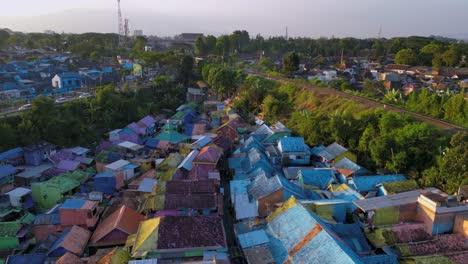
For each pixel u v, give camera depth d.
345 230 31.17
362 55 178.00
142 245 28.88
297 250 27.69
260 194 38.09
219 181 44.84
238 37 184.50
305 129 59.22
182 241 29.28
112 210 38.28
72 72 98.56
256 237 30.45
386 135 46.12
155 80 98.94
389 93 72.56
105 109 72.88
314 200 36.91
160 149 59.06
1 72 91.56
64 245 30.75
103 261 28.42
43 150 50.94
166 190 38.62
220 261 27.83
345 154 48.78
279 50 185.25
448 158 38.03
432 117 56.97
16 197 39.50
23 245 33.59
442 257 27.45
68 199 37.34
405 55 139.12
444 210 30.17
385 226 31.52
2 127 52.16
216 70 102.19
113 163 48.62
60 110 65.38
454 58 132.12
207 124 75.88
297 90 86.62
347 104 68.94
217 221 31.95
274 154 52.97
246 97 87.00
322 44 191.38
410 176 42.59
